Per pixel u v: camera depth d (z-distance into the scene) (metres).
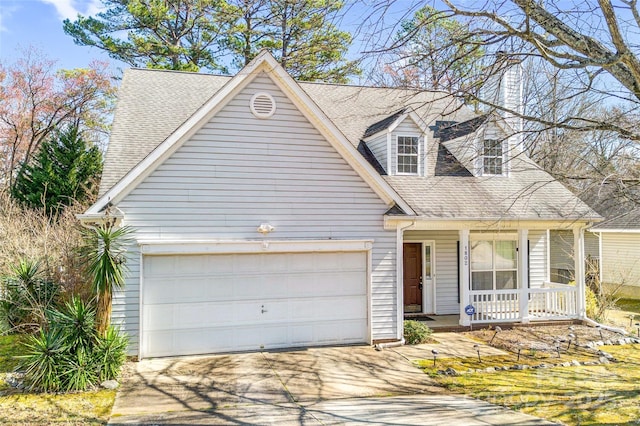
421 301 15.43
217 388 8.42
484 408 7.62
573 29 7.29
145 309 10.05
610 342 12.24
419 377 9.31
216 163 10.42
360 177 11.48
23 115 26.08
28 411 7.25
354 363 10.06
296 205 10.98
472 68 8.11
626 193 8.72
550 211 13.66
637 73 6.72
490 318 13.86
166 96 13.88
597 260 22.23
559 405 7.81
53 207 17.11
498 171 14.69
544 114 8.80
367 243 11.45
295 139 10.99
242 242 10.48
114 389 8.26
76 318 8.49
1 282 10.91
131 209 9.85
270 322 10.93
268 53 10.59
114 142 11.37
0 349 10.31
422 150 13.93
